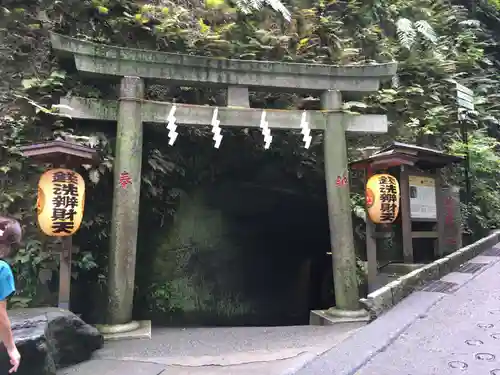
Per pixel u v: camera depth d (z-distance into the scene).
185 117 6.16
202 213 9.30
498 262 6.82
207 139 7.90
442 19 11.41
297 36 8.30
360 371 3.36
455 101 10.12
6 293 2.91
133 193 5.76
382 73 6.97
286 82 6.67
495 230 9.18
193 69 6.25
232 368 3.90
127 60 5.95
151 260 8.14
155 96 7.24
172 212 8.16
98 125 6.61
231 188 9.41
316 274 12.81
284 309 11.98
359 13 9.68
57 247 5.09
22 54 6.39
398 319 4.54
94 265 6.12
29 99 6.11
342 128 6.81
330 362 3.56
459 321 4.36
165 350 4.74
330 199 6.70
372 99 9.06
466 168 9.28
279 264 12.32
